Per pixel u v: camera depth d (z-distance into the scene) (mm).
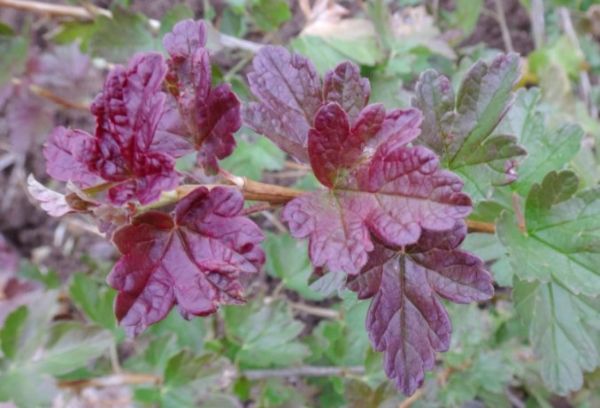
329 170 166
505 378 292
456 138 191
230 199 155
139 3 444
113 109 157
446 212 156
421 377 174
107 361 349
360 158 166
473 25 389
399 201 161
